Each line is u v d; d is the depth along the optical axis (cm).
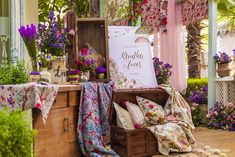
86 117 312
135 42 388
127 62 378
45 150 279
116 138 347
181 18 646
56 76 320
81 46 371
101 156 303
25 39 312
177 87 632
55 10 668
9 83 284
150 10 682
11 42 394
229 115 543
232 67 645
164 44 655
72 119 313
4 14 404
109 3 539
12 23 398
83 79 347
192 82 713
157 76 401
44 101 266
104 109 328
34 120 270
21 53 396
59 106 295
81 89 319
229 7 692
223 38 868
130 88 361
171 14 640
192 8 623
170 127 344
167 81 407
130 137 328
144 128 336
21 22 407
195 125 583
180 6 650
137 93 354
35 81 298
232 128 529
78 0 657
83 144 310
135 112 344
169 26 641
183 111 368
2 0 404
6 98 270
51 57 321
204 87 641
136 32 392
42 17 656
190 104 630
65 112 303
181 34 645
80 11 658
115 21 516
